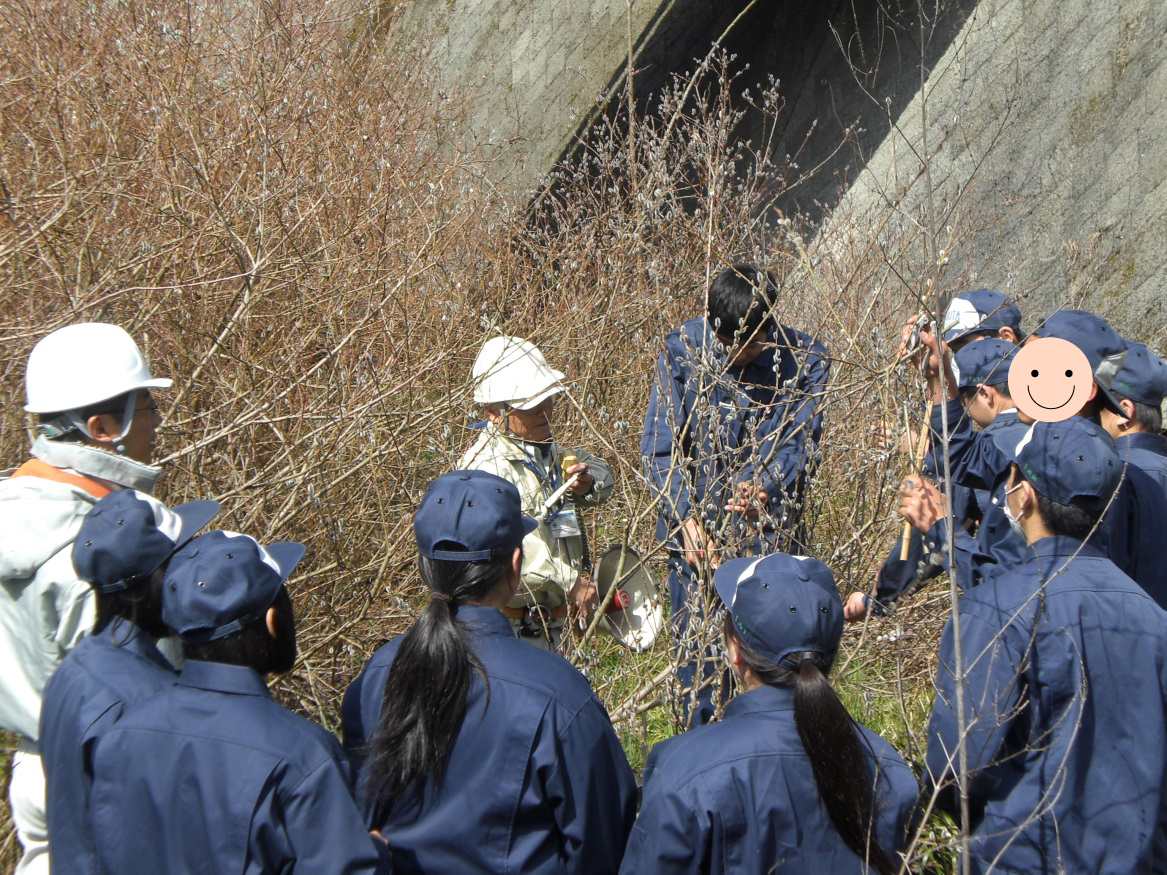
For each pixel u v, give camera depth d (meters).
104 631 2.41
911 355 3.70
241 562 2.20
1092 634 2.44
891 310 5.23
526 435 3.52
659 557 4.59
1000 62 7.25
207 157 5.36
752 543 3.60
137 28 6.48
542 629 3.37
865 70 8.33
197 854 2.03
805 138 8.07
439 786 2.24
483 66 10.61
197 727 2.10
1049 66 6.89
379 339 4.91
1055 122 6.77
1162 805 2.46
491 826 2.20
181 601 2.16
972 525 3.75
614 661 4.34
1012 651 2.47
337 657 4.08
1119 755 2.40
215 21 7.23
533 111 9.80
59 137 5.04
